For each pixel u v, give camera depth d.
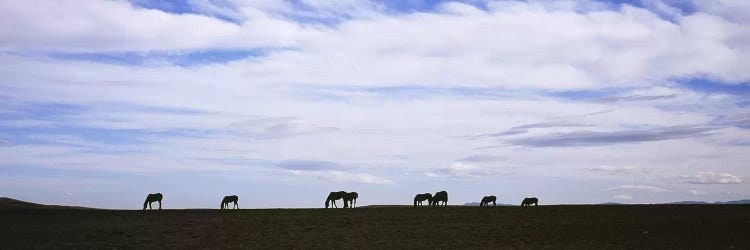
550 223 35.06
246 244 29.20
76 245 29.16
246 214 43.59
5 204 62.72
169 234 32.84
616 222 34.31
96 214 44.56
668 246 25.64
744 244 25.52
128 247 28.59
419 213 43.12
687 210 40.75
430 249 26.94
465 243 28.38
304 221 38.00
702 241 26.58
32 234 33.00
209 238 31.25
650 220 34.69
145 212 46.75
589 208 44.91
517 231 31.95
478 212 43.28
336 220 38.47
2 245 29.06
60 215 43.84
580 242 27.67
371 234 31.95
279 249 27.62
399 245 28.17
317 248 27.72
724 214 36.94
